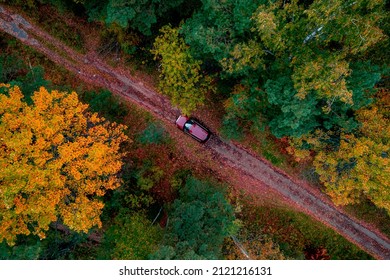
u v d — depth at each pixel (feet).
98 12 90.99
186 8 86.53
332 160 79.25
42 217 67.36
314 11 60.39
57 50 99.76
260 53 70.79
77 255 87.45
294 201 103.09
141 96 100.78
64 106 69.36
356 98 71.05
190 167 101.86
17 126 64.49
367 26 62.18
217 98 98.94
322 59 66.54
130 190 96.48
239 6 66.59
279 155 100.63
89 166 67.36
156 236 86.63
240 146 101.24
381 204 77.56
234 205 102.68
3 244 71.51
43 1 96.37
